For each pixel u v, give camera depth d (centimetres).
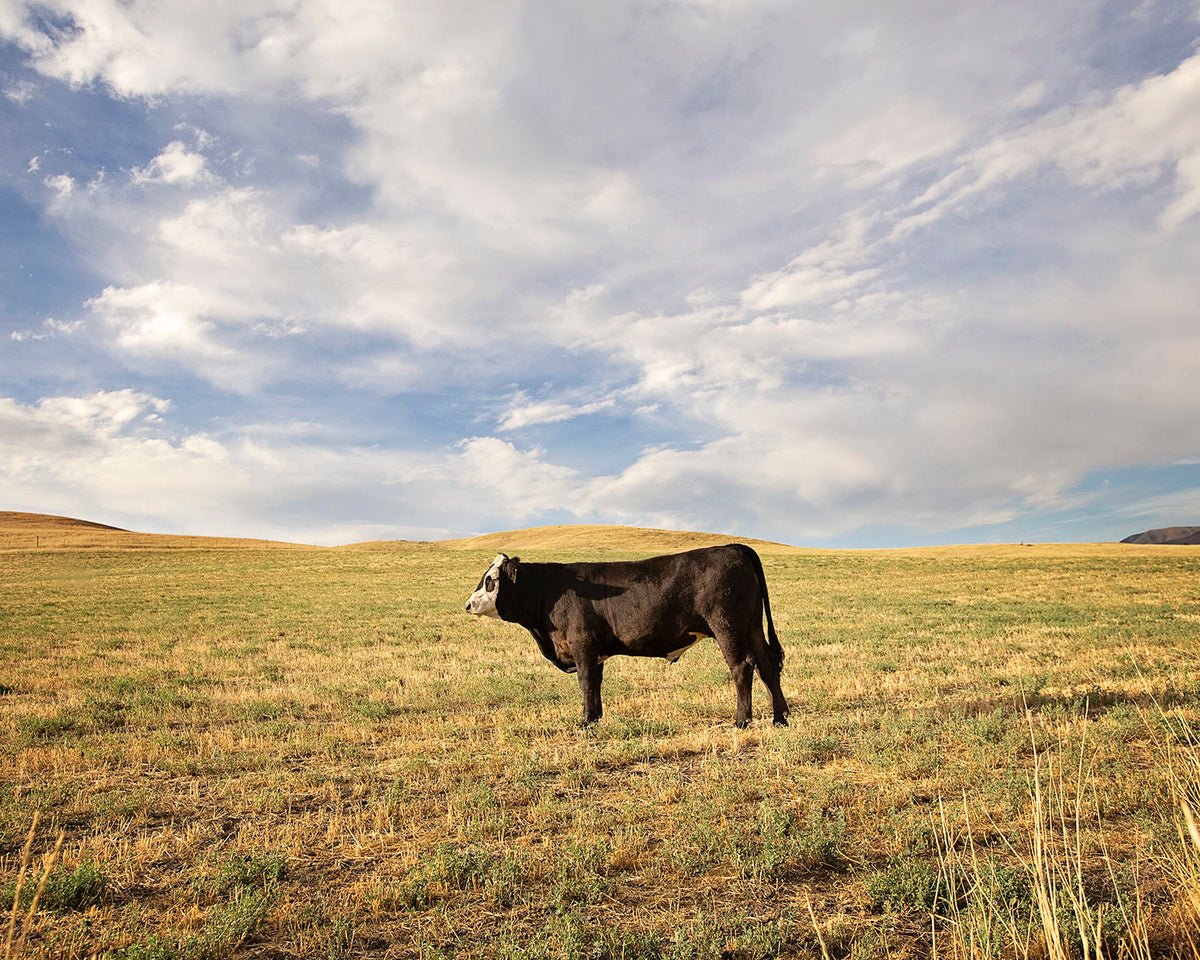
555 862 527
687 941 413
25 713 1165
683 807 632
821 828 560
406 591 3797
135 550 7138
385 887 497
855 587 3484
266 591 3894
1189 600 2577
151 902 505
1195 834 407
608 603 980
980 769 692
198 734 1025
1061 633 1798
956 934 405
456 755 844
